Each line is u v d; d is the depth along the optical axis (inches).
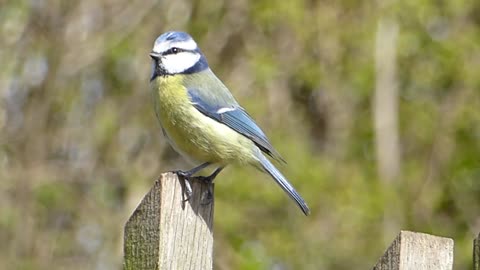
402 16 590.6
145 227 176.7
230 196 557.0
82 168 551.8
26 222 532.4
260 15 569.0
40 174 541.0
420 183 603.5
